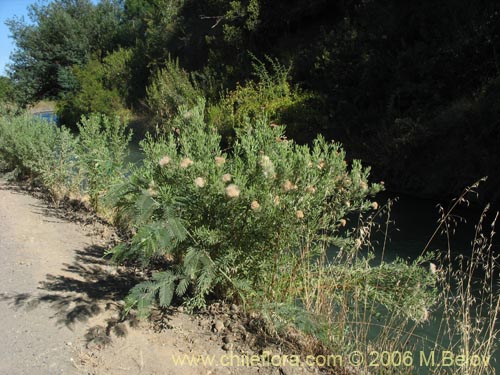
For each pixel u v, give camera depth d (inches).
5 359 112.7
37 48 1343.5
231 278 126.3
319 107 507.5
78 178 280.4
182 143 145.6
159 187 125.6
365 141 447.2
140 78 1035.3
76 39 1357.0
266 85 585.0
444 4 446.6
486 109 342.3
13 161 357.7
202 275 118.3
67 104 1221.7
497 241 258.2
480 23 410.0
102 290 149.2
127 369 109.7
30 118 395.9
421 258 142.9
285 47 673.6
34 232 214.1
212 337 122.6
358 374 112.5
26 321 129.9
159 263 171.5
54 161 282.5
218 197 122.9
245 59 711.7
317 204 128.9
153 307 135.6
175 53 941.2
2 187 323.0
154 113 769.6
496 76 379.6
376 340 125.0
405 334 134.3
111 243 198.7
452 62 410.3
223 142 522.3
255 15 697.6
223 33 753.0
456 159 358.3
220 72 726.5
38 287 151.3
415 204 354.6
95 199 241.6
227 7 760.3
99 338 121.5
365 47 499.8
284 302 127.3
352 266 141.5
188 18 921.5
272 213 121.1
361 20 534.9
